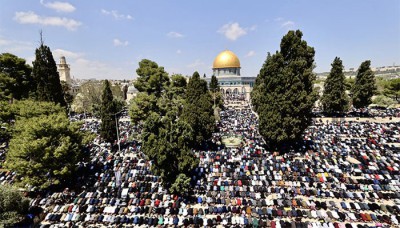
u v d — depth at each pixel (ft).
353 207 99.96
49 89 165.68
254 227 92.99
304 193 111.86
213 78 383.65
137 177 128.77
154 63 244.42
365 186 114.62
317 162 141.18
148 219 97.19
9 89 183.21
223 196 112.06
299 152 162.50
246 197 111.04
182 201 109.09
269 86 168.55
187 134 121.90
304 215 96.73
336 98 256.73
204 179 125.90
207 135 177.68
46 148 116.47
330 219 95.20
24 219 98.48
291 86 161.48
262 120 168.76
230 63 581.12
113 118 189.88
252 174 129.39
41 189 123.13
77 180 131.03
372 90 267.80
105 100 187.73
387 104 311.06
